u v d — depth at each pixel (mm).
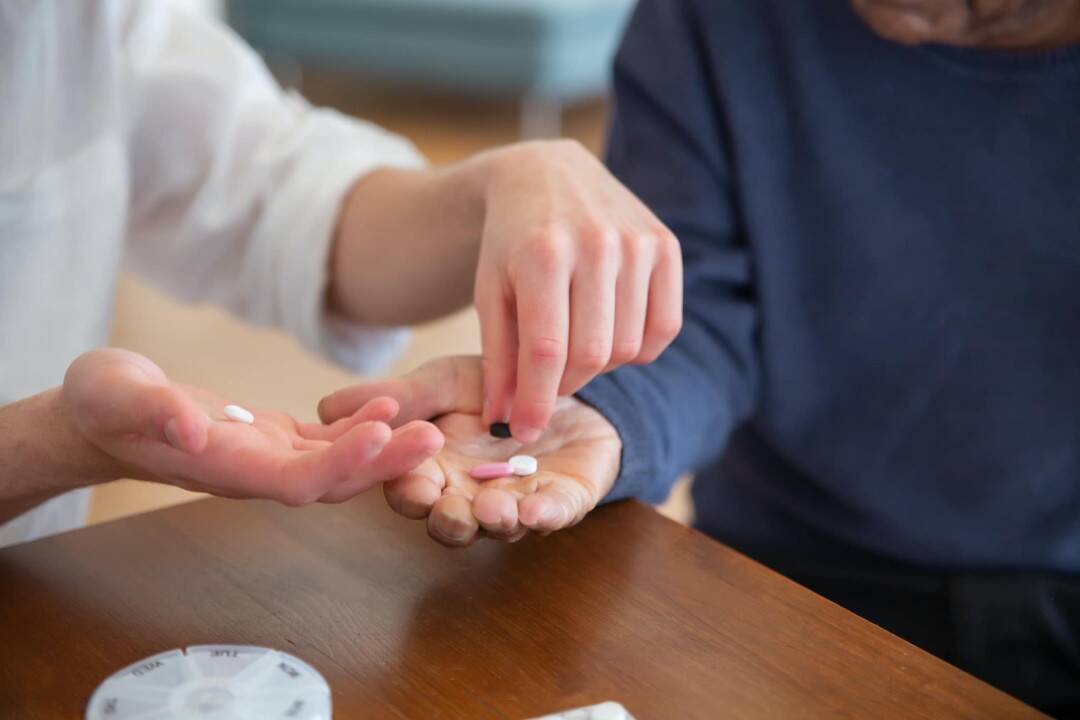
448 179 848
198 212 983
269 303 976
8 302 885
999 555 921
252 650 627
